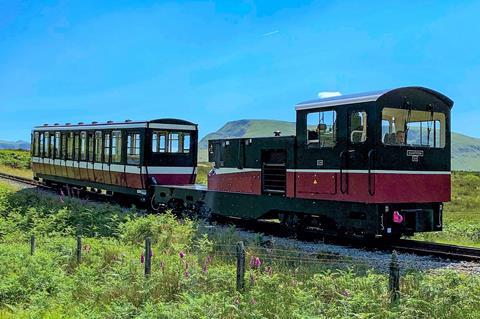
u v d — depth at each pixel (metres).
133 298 8.83
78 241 12.11
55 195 27.67
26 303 9.00
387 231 12.79
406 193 13.07
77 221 18.27
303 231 15.00
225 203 17.67
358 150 12.91
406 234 13.69
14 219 19.23
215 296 7.86
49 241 14.45
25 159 63.09
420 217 13.40
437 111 13.84
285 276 9.69
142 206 23.98
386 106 12.71
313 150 14.20
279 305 7.84
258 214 16.23
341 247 13.48
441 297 7.60
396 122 13.03
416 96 13.38
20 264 11.13
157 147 22.30
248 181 16.80
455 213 26.41
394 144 12.90
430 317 7.05
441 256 12.20
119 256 11.88
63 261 12.02
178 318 7.18
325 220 14.23
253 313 7.31
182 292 8.85
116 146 23.92
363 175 12.75
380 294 7.83
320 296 8.40
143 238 14.73
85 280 9.98
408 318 6.93
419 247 13.59
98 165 25.39
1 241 16.17
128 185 22.98
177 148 23.02
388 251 12.94
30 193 26.36
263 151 16.20
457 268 10.84
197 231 15.21
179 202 20.75
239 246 8.76
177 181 22.95
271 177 15.96
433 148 13.67
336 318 6.85
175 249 12.57
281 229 15.98
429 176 13.56
